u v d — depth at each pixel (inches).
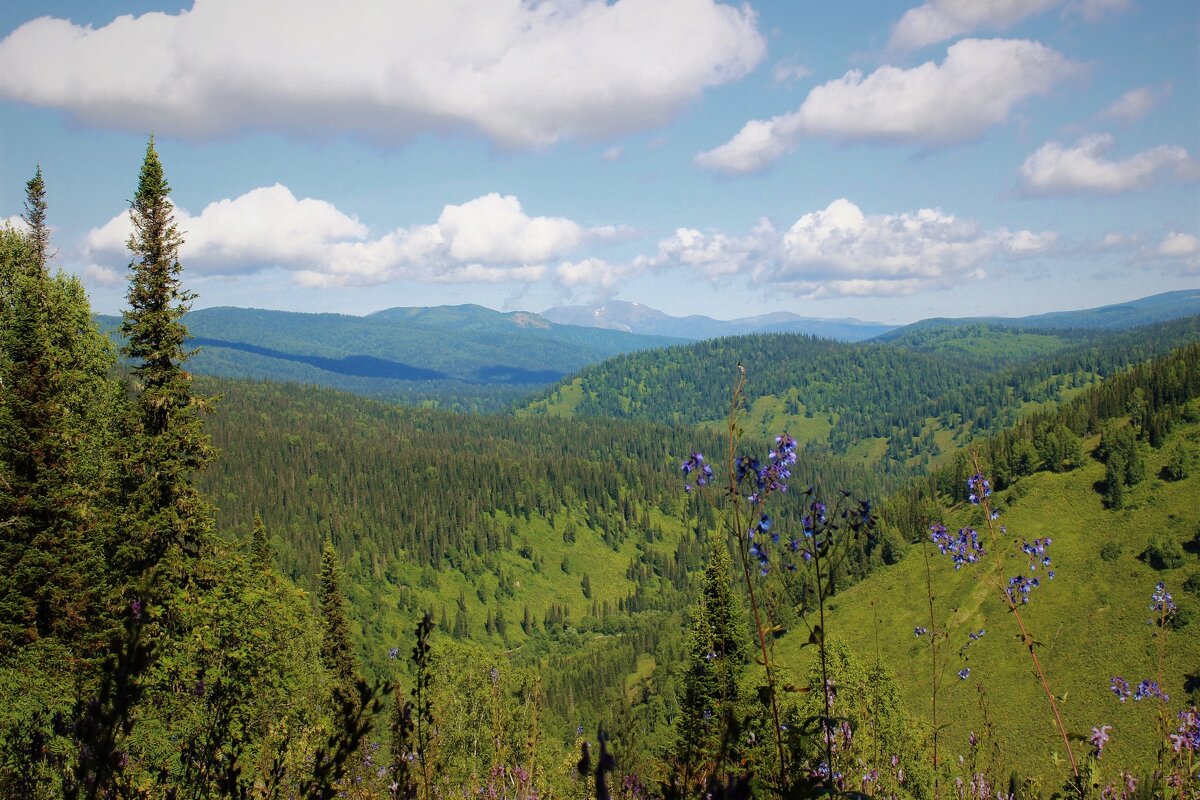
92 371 1382.9
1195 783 191.3
